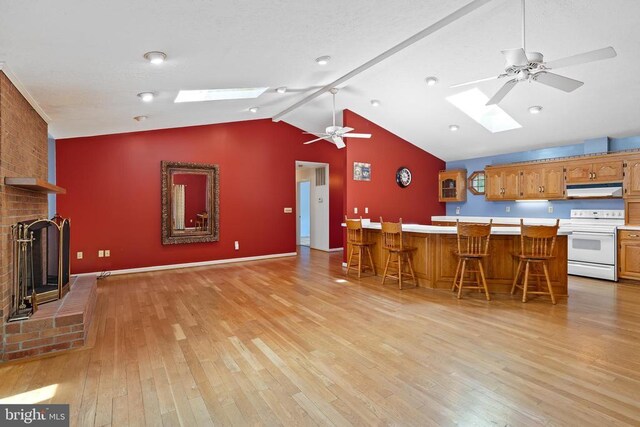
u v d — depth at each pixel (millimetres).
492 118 5938
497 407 1935
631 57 3600
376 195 6609
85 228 5422
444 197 7508
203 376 2305
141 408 1947
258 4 2203
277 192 7422
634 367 2383
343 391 2113
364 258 5836
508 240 4352
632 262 4789
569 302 3943
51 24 1967
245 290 4570
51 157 5121
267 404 1981
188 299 4148
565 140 5750
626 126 4980
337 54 3619
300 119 7211
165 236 6023
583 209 5695
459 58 4176
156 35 2348
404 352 2648
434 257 4617
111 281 5117
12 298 2777
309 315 3535
